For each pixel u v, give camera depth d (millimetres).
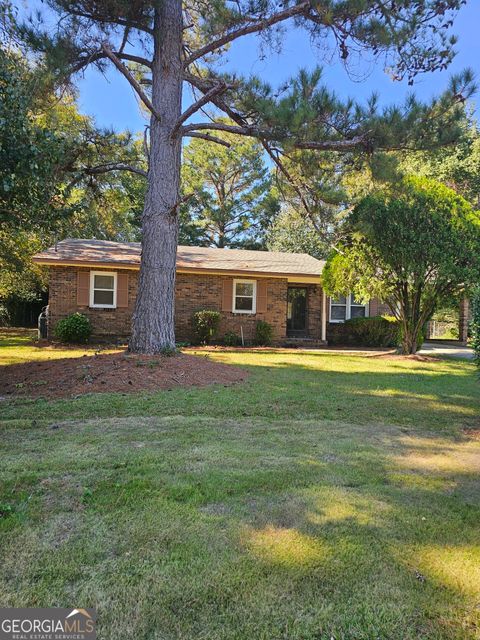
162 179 7559
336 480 3000
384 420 4715
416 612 1713
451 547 2172
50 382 5969
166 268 7570
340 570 1956
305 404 5320
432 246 8961
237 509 2525
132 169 8391
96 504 2541
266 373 7676
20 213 4719
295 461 3354
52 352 10055
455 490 2891
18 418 4438
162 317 7551
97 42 7578
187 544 2137
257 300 13992
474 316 5207
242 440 3855
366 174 7949
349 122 6602
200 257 14828
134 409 4820
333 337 15336
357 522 2402
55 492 2701
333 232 9578
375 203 9078
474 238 8859
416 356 10758
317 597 1783
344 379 7320
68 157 8102
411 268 9438
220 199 26641
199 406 5023
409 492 2840
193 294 13648
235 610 1702
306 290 15281
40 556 2014
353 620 1664
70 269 12766
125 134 9461
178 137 7680
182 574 1901
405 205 8969
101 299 12953
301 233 24719
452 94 6445
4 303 18250
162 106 7586
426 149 6961
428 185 9367
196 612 1689
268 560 2016
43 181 4664
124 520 2363
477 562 2051
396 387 6629
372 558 2051
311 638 1581
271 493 2754
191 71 9281
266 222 26484
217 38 8102
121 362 6750
